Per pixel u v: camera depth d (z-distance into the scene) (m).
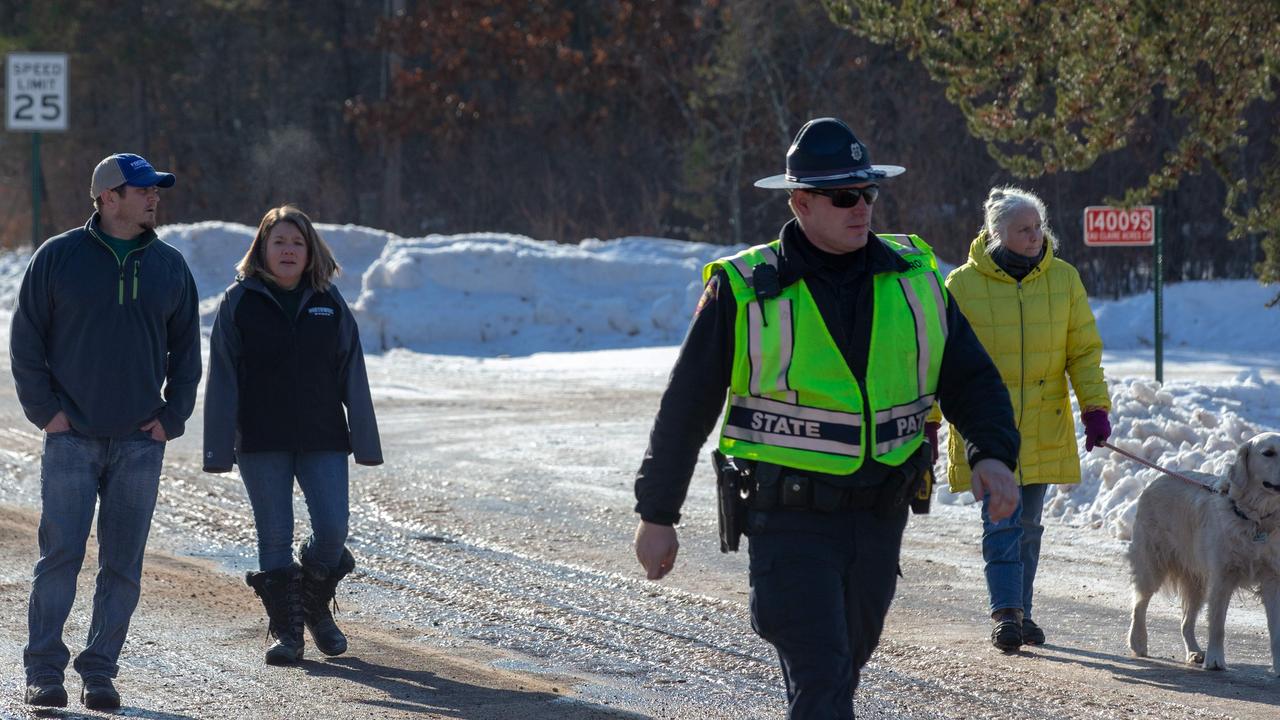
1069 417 14.76
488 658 13.85
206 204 106.38
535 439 30.17
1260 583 13.45
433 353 52.38
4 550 17.92
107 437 11.62
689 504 22.95
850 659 7.80
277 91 108.62
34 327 11.41
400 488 24.28
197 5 102.69
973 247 14.74
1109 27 25.72
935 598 16.77
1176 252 70.06
